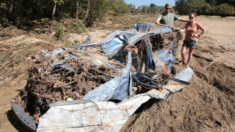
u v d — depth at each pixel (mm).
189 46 6371
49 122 2672
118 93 3609
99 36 9695
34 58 3719
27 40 7965
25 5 11188
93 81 3705
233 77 6012
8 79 5047
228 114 4352
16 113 3152
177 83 5707
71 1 11906
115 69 3906
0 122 3590
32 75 3412
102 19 13000
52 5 12258
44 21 11336
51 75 3414
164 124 3910
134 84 4438
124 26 12594
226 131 3775
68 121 2734
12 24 10094
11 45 7254
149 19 15758
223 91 5305
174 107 4500
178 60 7363
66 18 11883
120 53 4789
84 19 12336
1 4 9328
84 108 2852
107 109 2982
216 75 6137
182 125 3906
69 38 8805
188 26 6227
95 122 2836
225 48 9031
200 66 6902
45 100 3139
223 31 13719
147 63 4602
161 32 5254
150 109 4375
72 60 3916
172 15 6273
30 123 2982
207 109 4492
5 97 4332
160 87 4352
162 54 4848
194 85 5625
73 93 3240
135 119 4082
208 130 3775
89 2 12250
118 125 2988
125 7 18891
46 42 7820
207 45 9500
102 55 4891
